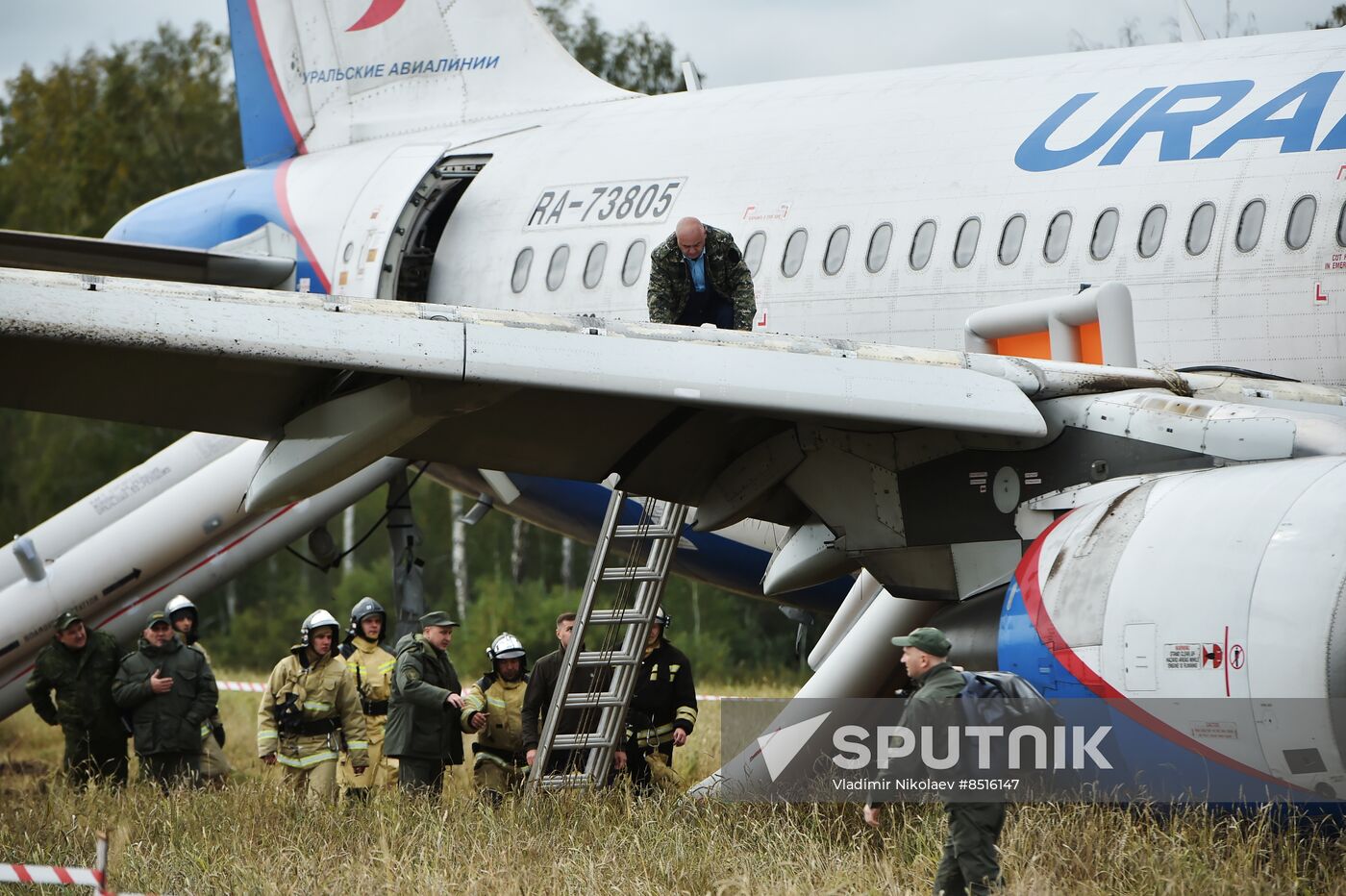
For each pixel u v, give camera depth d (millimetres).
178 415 31828
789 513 39156
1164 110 42969
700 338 31828
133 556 55281
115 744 46594
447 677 40000
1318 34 43562
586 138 57656
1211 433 31031
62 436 149000
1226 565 27484
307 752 41375
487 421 35031
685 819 32750
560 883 27859
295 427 31516
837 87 52406
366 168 62750
